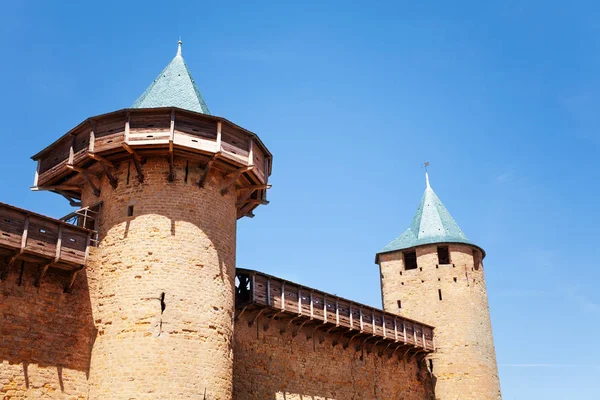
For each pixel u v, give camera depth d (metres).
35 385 21.66
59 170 25.88
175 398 21.89
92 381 22.72
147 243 23.70
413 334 40.53
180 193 24.56
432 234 45.16
